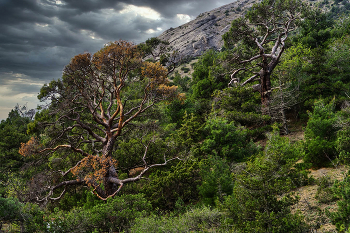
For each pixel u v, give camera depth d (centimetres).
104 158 1841
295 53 2972
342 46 2791
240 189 864
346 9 12306
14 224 1073
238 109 2605
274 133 1641
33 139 1923
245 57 3095
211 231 890
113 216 1180
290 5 2700
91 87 2173
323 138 1477
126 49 2019
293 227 740
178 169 1703
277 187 805
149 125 2320
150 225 993
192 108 3359
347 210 747
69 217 1116
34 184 1748
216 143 1917
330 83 2280
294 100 2341
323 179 1102
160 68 2069
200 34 16675
